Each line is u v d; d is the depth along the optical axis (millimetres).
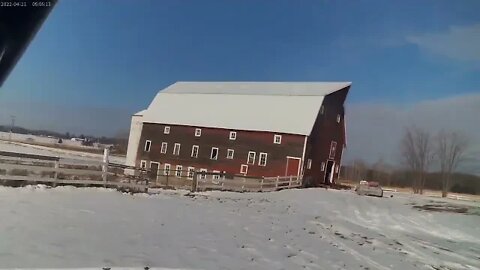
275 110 48656
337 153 50875
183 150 51188
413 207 34156
